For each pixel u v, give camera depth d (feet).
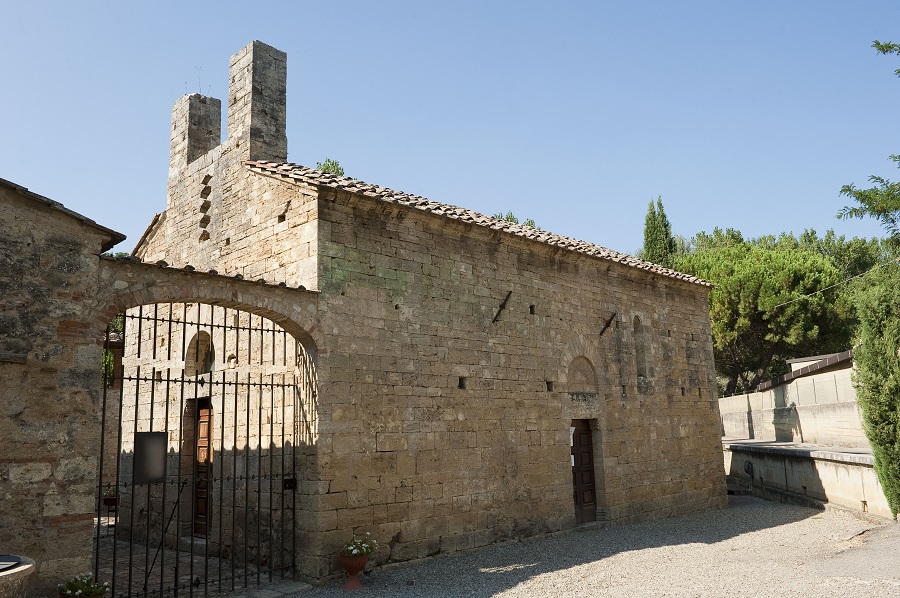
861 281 114.73
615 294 63.67
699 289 74.43
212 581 37.27
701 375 72.43
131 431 55.83
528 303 54.44
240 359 47.16
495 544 47.98
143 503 53.26
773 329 112.06
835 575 35.83
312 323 39.91
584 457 58.29
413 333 45.47
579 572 39.99
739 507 71.31
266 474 42.86
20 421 29.25
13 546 28.35
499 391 50.57
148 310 56.75
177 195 56.44
